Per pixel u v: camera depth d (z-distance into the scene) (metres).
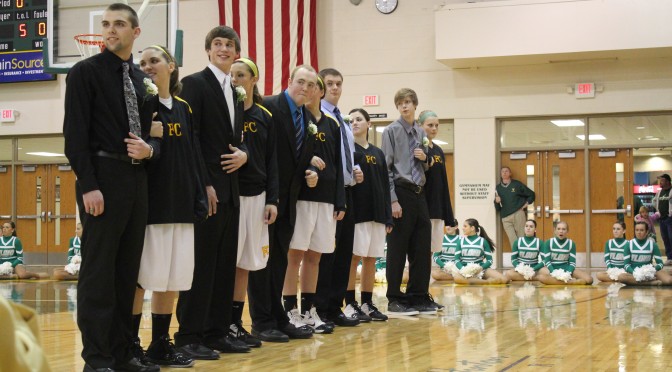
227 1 14.09
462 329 5.26
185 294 3.93
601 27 12.39
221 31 4.16
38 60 14.63
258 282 4.65
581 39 12.48
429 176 6.69
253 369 3.54
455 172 13.70
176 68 3.75
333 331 5.15
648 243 10.52
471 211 13.65
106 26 3.27
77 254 12.30
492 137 13.59
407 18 13.91
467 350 4.20
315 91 4.92
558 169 13.64
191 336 3.91
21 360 0.89
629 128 13.32
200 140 4.02
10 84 15.35
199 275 3.93
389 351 4.17
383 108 13.95
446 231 11.36
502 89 13.56
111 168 3.21
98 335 3.16
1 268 12.30
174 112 3.63
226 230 4.09
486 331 5.13
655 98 12.92
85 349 3.19
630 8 12.28
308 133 4.80
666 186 12.94
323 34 14.17
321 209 5.03
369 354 4.05
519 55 12.74
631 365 3.65
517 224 13.56
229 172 4.04
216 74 4.12
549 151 13.67
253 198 4.31
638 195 13.31
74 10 9.84
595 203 13.50
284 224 4.73
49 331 5.12
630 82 13.03
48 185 15.87
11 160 15.93
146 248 3.49
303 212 4.93
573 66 13.27
